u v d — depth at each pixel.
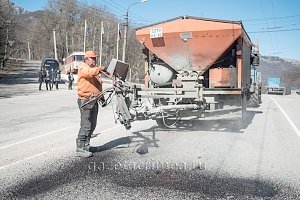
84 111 6.66
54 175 5.55
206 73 10.41
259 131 10.05
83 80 6.62
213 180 5.39
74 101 19.59
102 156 6.76
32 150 7.23
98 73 6.60
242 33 9.80
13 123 11.10
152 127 10.35
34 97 22.41
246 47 11.27
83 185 5.10
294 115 15.20
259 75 23.09
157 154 6.95
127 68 7.41
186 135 9.09
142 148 7.47
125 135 8.98
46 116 12.94
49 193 4.78
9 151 7.14
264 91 55.84
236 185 5.17
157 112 8.45
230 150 7.40
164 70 10.46
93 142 8.07
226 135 9.20
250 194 4.82
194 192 4.86
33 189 4.93
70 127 10.29
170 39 10.18
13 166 6.04
